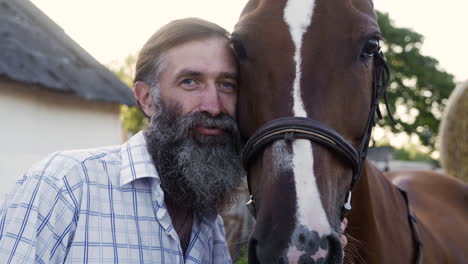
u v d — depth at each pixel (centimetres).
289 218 140
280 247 138
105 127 716
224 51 177
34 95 593
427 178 347
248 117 175
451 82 1872
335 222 152
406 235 229
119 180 165
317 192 145
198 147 173
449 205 319
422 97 1880
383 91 198
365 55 172
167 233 163
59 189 154
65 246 151
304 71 160
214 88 174
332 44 164
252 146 163
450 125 468
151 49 179
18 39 634
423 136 1878
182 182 174
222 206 183
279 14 170
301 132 153
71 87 623
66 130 643
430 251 247
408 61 1892
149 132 177
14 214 151
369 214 203
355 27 168
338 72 163
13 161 557
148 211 165
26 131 581
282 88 160
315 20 166
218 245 191
